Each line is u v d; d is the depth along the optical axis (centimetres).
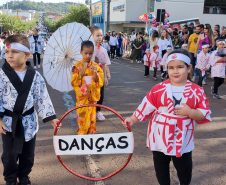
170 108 234
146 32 1662
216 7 2477
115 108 608
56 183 300
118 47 1830
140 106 251
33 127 268
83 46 396
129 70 1250
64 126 485
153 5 2555
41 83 270
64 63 471
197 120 236
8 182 267
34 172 322
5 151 262
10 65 253
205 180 311
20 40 250
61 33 454
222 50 683
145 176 318
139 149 393
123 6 3047
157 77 1049
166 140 236
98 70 411
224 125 507
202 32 966
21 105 254
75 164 345
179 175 254
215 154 382
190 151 242
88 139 262
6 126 256
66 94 741
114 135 262
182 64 232
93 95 407
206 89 830
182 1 2444
